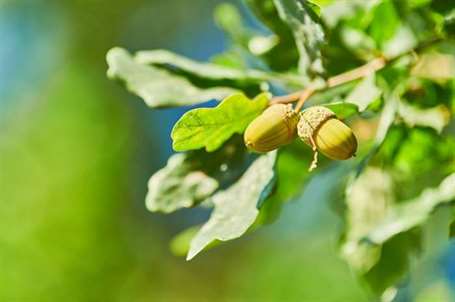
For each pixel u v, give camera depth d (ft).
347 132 2.42
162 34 9.85
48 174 7.59
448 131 3.01
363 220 2.90
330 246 6.83
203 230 2.51
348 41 2.75
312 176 2.88
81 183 7.68
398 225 2.79
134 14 9.69
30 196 7.38
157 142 8.79
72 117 8.17
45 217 7.34
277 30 2.75
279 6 2.61
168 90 2.73
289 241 7.27
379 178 2.89
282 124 2.45
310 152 2.85
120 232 7.73
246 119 2.55
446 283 3.74
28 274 7.00
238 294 7.98
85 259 7.34
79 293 7.23
